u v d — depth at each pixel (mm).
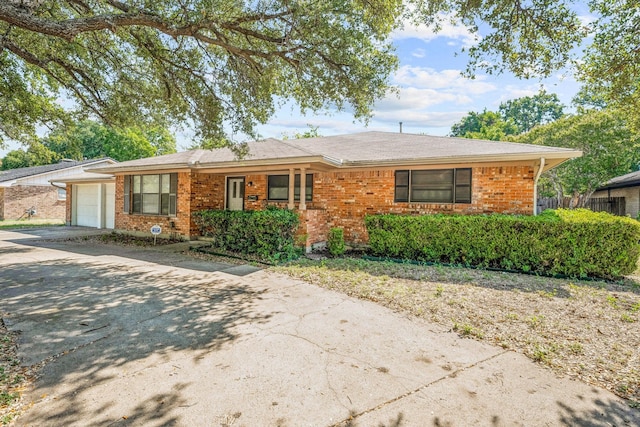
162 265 7938
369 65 6562
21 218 21031
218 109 7840
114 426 2385
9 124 10297
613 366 3318
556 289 5938
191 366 3254
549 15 5312
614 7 6312
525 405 2691
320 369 3219
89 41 7867
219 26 5953
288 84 7691
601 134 15250
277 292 5785
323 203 10977
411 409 2621
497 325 4316
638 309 4945
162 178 12625
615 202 17656
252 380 3012
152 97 8609
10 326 4180
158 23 5438
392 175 9945
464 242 7953
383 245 8867
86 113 9570
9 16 4074
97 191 16844
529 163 8297
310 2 5797
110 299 5320
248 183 12352
